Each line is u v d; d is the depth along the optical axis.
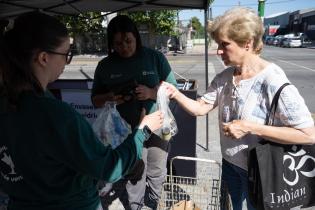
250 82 2.00
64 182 1.38
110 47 2.90
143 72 2.89
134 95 2.80
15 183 1.41
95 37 25.70
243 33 1.90
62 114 1.30
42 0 4.32
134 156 1.52
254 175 1.97
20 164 1.36
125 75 2.89
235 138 1.95
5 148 1.38
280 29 61.34
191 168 3.83
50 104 1.31
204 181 3.33
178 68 17.25
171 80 3.07
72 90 4.06
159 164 3.09
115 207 3.53
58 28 1.35
